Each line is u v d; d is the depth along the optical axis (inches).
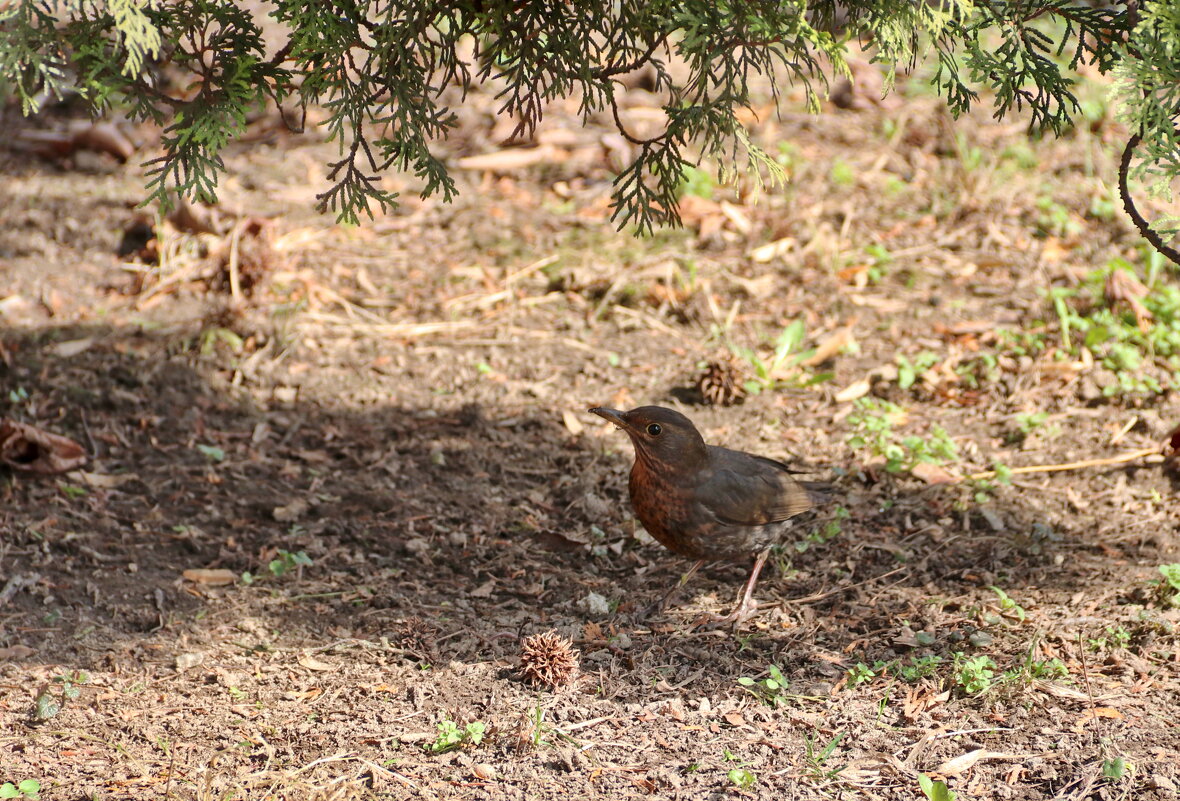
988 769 298.0
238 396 533.6
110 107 279.4
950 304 599.8
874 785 293.7
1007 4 295.4
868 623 376.8
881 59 281.7
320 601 396.5
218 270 621.0
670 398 537.6
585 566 423.5
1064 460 474.3
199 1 269.3
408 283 636.1
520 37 281.3
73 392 518.0
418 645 370.3
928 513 444.8
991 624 368.2
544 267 647.8
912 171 740.0
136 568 407.5
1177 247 588.7
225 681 346.6
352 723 325.1
